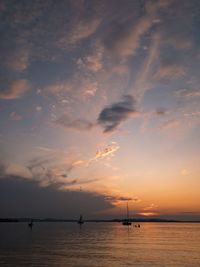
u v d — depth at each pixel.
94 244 74.00
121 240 88.69
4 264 42.06
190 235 118.31
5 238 92.62
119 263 43.78
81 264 42.75
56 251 57.66
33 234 117.69
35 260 45.75
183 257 50.03
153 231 158.25
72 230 167.12
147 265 42.25
